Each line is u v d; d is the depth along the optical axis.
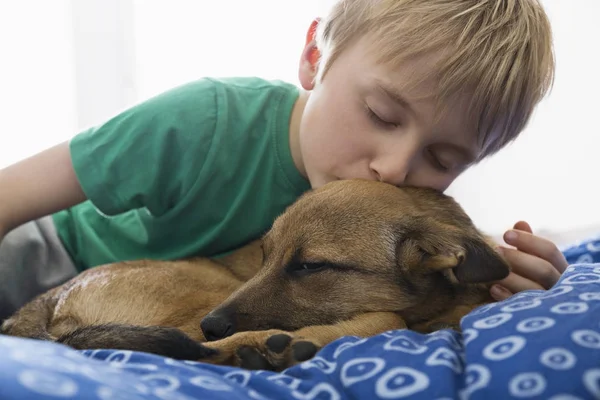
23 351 0.40
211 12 1.32
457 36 0.68
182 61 1.31
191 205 0.79
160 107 0.78
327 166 0.73
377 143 0.69
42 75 1.22
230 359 0.57
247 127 0.80
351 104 0.70
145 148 0.77
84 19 1.24
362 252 0.66
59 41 1.23
